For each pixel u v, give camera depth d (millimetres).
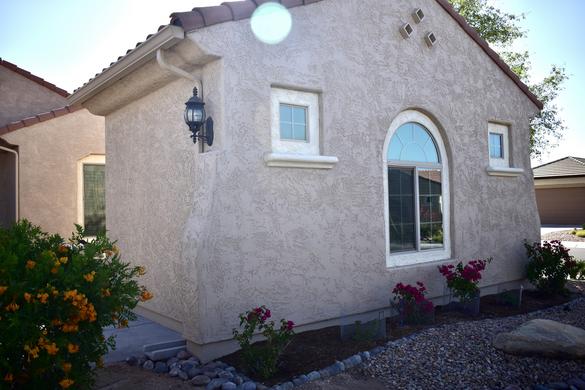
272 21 7336
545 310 9688
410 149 9656
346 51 8312
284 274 7273
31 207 13508
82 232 5312
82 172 14336
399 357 6574
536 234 12141
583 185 34812
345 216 8102
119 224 9938
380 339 7293
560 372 6348
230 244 6727
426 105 9664
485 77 11109
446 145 10188
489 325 8023
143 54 7238
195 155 7332
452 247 10141
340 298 7969
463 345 7047
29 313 4195
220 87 6840
